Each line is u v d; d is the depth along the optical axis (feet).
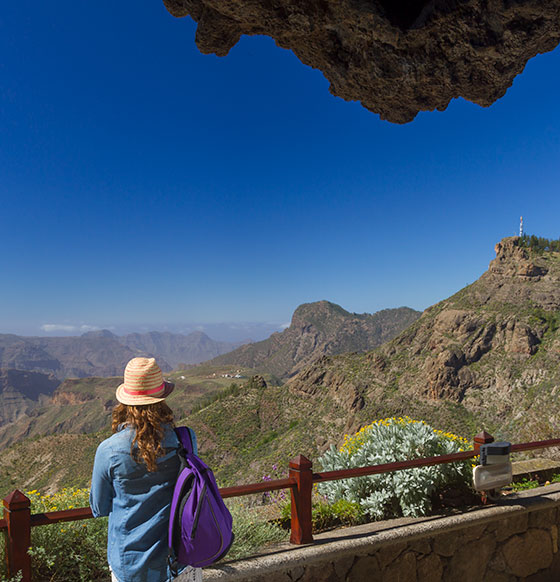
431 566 15.01
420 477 16.43
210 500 7.61
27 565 10.66
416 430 18.79
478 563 15.81
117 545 7.68
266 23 13.58
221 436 522.06
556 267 612.29
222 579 11.92
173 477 7.97
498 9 12.29
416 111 16.52
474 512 15.96
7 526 10.64
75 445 544.21
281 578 12.78
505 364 501.56
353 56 14.70
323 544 13.64
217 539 7.50
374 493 17.07
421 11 12.85
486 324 557.33
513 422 425.28
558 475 24.29
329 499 18.45
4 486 497.46
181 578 7.94
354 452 19.94
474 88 14.94
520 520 16.61
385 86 15.19
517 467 24.86
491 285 629.51
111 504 8.05
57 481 481.46
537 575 16.84
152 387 8.18
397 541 14.26
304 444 449.89
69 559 12.73
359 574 13.92
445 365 508.12
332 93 16.85
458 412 470.39
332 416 495.41
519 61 14.23
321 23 13.44
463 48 13.35
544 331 516.73
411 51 13.78
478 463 17.34
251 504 18.47
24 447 576.20
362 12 12.62
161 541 7.62
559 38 13.79
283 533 15.35
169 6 14.34
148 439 7.72
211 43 14.60
